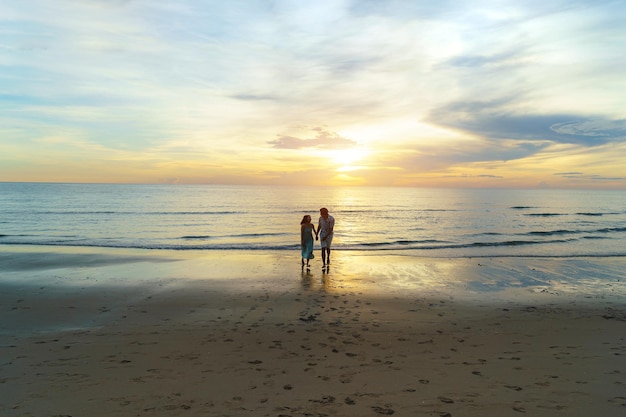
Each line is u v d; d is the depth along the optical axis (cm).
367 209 5797
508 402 420
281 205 6312
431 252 1831
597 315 822
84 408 407
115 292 995
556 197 11994
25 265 1369
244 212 4719
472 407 409
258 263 1450
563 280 1197
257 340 645
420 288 1073
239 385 467
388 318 784
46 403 418
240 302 906
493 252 1848
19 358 560
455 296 987
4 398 430
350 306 876
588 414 393
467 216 4522
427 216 4522
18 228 2856
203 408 407
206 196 9075
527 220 3978
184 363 541
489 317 802
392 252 1817
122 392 447
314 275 1237
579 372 510
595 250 1914
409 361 552
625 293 1036
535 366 532
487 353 588
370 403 419
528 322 767
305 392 447
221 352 588
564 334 691
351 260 1543
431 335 679
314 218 4166
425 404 416
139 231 2767
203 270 1305
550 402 420
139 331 695
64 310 832
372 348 608
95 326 726
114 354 578
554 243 2170
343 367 527
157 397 434
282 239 2378
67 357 564
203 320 763
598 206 6912
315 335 672
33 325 731
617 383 473
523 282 1166
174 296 959
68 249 1819
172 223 3378
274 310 839
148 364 538
